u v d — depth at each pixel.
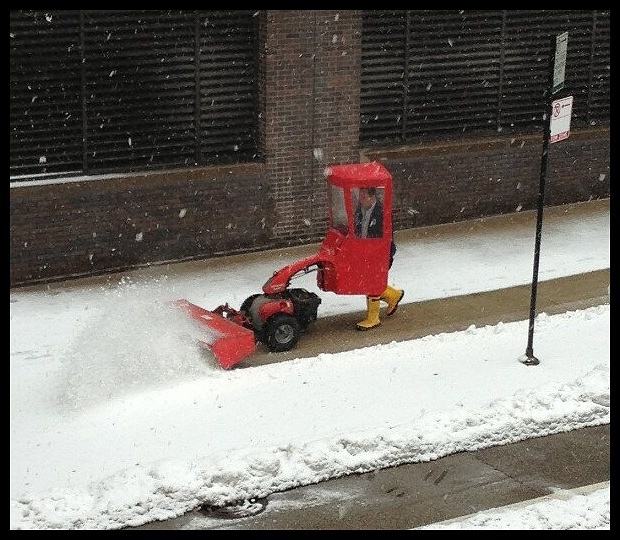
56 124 16.09
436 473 10.71
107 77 16.28
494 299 15.46
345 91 17.62
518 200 19.73
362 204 13.71
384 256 13.94
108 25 16.14
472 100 19.30
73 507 9.80
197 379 12.45
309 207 17.84
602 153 20.50
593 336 14.03
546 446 11.32
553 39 12.38
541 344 13.75
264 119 17.22
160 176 16.59
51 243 16.11
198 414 11.60
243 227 17.45
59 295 15.66
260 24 16.98
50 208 15.98
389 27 18.27
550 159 20.00
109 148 16.52
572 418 11.77
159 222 16.80
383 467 10.78
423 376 12.69
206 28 16.81
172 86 16.75
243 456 10.49
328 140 17.69
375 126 18.53
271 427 11.33
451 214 19.12
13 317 14.74
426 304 15.23
